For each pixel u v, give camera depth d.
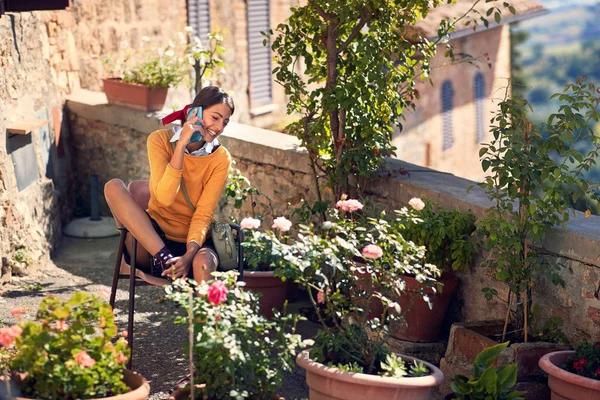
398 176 5.77
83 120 8.40
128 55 8.65
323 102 5.62
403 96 5.95
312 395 3.84
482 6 12.51
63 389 3.13
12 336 3.14
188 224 4.57
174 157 4.33
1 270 6.16
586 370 4.01
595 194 4.43
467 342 4.57
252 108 11.92
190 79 8.38
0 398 3.07
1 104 6.32
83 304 3.27
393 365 3.74
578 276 4.41
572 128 4.34
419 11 5.59
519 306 4.73
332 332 4.11
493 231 4.55
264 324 3.58
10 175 6.33
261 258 4.00
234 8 11.37
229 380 3.49
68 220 8.24
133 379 3.37
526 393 4.28
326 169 5.91
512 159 4.51
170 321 5.55
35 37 7.35
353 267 4.14
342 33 5.80
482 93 15.92
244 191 6.32
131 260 4.40
